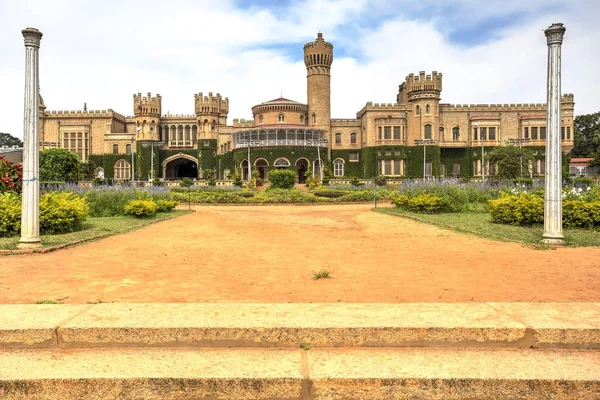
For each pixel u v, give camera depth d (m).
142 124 91.81
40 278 9.68
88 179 78.69
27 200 13.30
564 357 5.40
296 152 78.00
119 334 5.68
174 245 14.62
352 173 87.56
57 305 6.70
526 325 5.76
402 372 4.96
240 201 40.34
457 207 25.55
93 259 12.03
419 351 5.56
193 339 5.68
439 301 7.76
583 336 5.68
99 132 93.56
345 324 5.78
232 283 9.28
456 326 5.71
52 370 5.03
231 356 5.39
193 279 9.66
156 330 5.68
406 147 81.94
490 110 85.12
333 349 5.62
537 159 81.12
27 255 12.52
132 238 16.25
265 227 20.08
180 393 4.80
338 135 88.31
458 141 84.06
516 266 10.70
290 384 4.79
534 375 4.91
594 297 7.94
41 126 93.19
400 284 9.08
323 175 77.00
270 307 6.55
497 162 67.19
